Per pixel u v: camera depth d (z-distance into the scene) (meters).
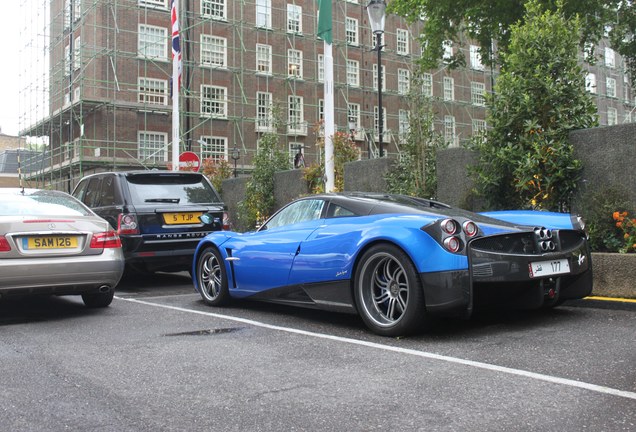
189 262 8.34
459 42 20.31
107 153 25.12
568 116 7.12
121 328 5.06
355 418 2.70
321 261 4.98
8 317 5.73
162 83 27.36
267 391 3.15
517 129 7.29
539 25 7.48
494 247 4.34
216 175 15.47
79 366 3.74
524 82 7.12
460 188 8.62
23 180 33.16
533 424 2.55
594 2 17.41
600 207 6.52
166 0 27.78
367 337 4.48
